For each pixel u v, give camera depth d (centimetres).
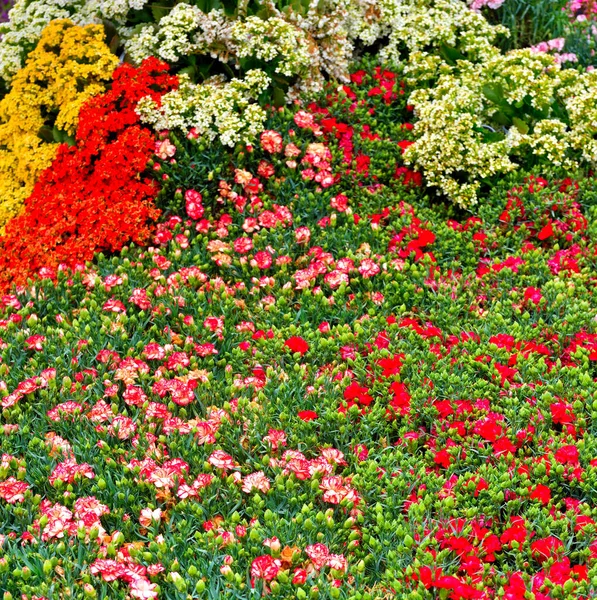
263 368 458
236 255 548
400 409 409
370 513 359
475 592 306
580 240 545
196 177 586
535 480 367
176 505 361
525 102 630
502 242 557
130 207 564
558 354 455
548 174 592
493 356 441
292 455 379
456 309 483
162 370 452
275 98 641
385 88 674
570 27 796
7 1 988
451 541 329
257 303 512
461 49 713
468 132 600
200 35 628
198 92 607
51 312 514
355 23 712
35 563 331
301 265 539
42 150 634
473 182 618
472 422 400
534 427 391
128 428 405
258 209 575
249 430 397
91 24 658
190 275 523
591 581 308
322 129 630
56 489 374
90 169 608
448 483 367
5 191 642
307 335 468
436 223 578
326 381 432
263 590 322
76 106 621
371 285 509
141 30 661
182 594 314
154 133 612
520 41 824
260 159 598
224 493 369
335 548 343
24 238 572
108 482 373
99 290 514
